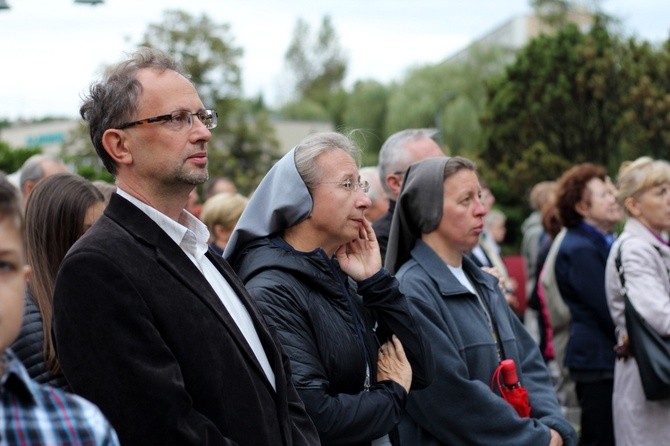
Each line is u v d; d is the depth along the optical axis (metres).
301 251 3.21
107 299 2.33
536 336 8.08
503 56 41.88
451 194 3.91
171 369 2.31
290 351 2.96
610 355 5.29
